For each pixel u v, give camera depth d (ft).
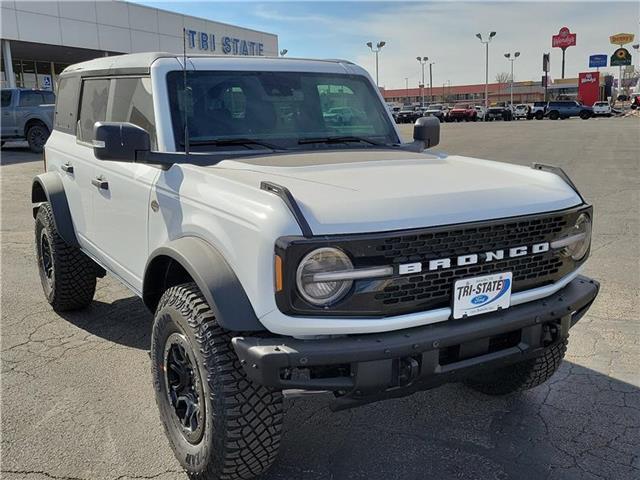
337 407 8.32
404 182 9.32
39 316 16.71
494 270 8.77
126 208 12.02
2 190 38.50
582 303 9.78
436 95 402.52
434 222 8.25
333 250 7.67
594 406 11.94
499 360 8.93
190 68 11.97
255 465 8.82
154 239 10.98
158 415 11.57
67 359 13.99
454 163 11.27
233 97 12.12
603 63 289.94
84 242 14.75
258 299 7.97
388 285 8.00
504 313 8.91
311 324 7.79
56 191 15.49
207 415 8.71
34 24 83.46
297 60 13.60
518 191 9.43
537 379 11.49
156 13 100.53
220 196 9.00
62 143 16.15
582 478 9.73
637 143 73.51
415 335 8.14
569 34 322.96
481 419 11.53
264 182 8.39
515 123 148.87
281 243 7.58
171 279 10.78
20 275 20.61
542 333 9.41
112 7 93.71
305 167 9.98
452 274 8.40
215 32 112.68
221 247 8.73
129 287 12.58
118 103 13.09
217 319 8.23
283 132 12.34
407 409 11.93
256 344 7.95
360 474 9.87
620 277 19.76
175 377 9.89
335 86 13.53
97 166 13.29
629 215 29.32
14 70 101.45
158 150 11.21
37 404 11.96
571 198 9.91
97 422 11.33
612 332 15.46
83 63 16.20
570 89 328.90
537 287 9.37
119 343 14.92
